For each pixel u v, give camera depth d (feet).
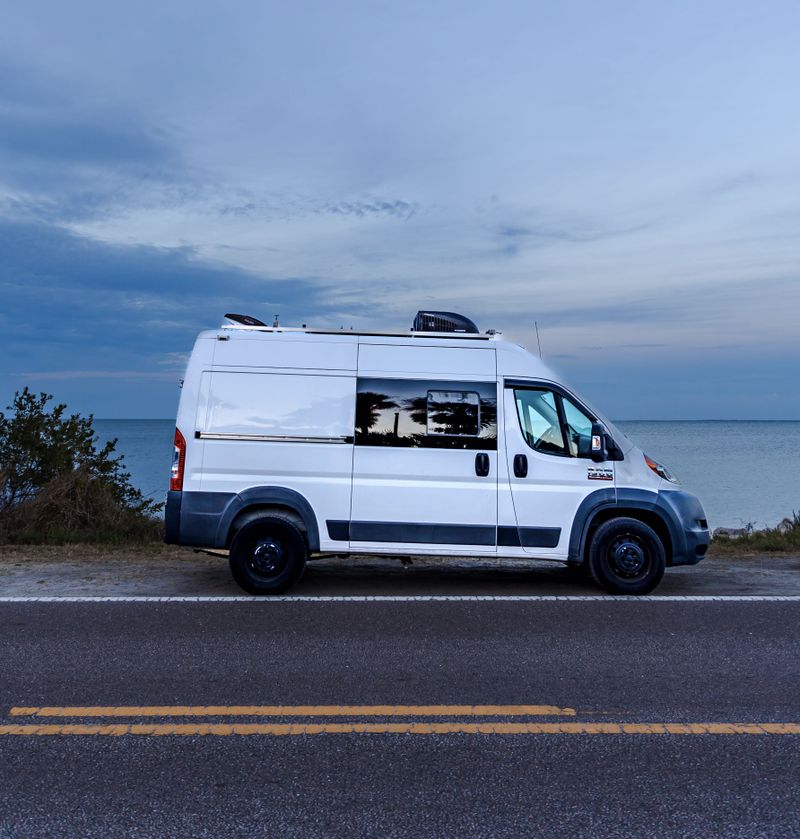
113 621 22.16
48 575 28.94
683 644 20.06
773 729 14.73
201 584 27.50
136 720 15.03
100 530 38.75
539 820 11.42
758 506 89.30
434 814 11.59
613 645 19.95
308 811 11.65
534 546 26.40
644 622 22.31
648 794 12.21
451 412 26.53
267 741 14.14
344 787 12.41
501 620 22.47
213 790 12.30
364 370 26.61
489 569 30.91
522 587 27.43
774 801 12.01
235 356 26.66
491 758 13.48
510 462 26.40
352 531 26.30
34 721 14.96
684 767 13.16
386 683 17.08
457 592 26.37
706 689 16.78
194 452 26.40
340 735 14.40
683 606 24.31
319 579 28.55
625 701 16.08
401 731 14.58
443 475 26.37
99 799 12.00
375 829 11.16
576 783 12.58
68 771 12.94
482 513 26.35
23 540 36.96
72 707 15.62
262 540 25.81
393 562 32.12
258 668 18.02
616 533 26.05
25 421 43.04
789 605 24.50
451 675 17.62
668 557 26.71
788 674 17.75
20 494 42.09
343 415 26.45
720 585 27.84
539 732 14.57
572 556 26.35
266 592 25.71
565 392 26.78
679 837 10.98
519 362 26.91
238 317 27.96
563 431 26.68
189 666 18.12
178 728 14.66
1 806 11.77
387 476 26.35
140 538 38.50
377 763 13.28
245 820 11.39
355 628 21.52
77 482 40.50
